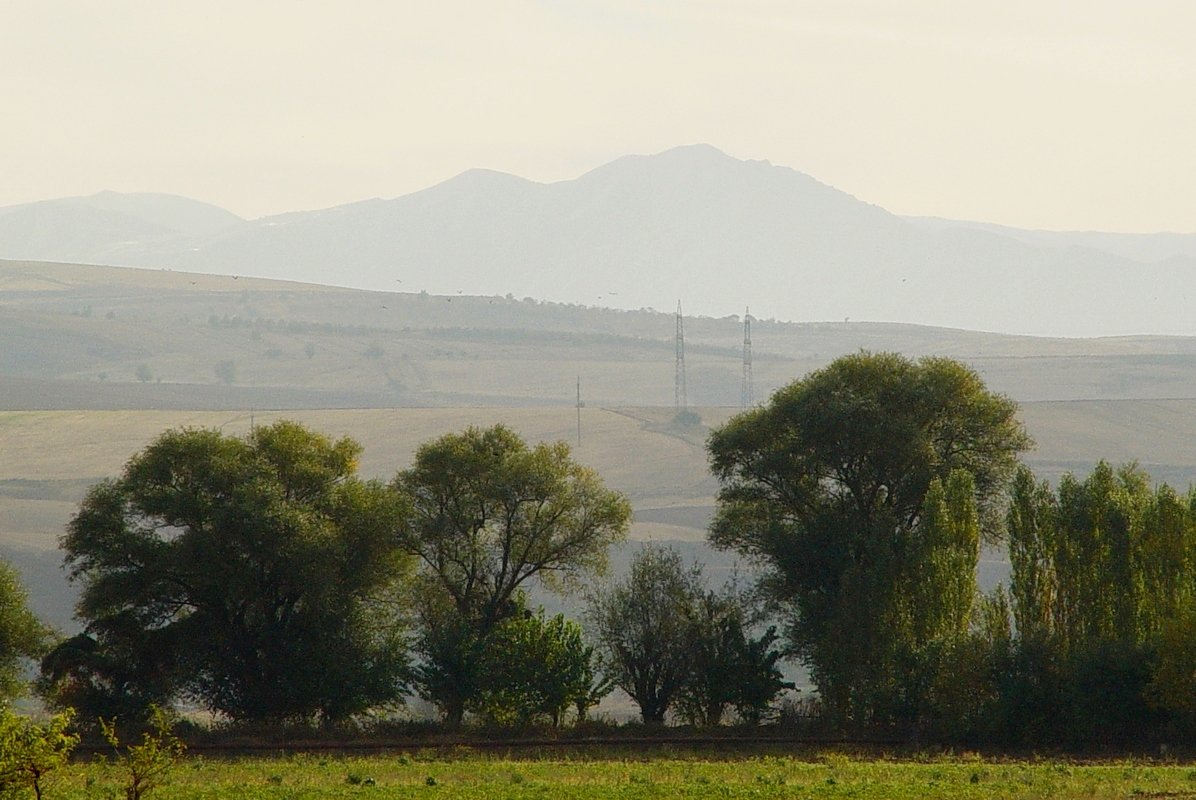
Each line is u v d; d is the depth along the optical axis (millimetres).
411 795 191125
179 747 157875
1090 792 188000
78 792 186000
